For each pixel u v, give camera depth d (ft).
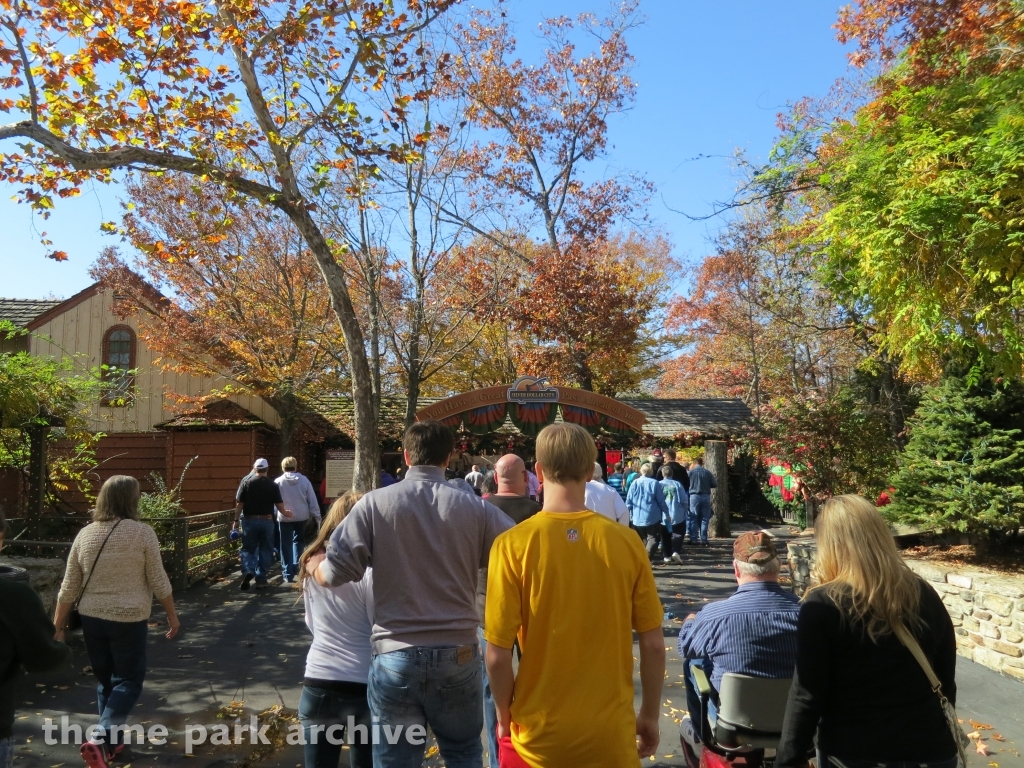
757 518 71.51
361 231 48.83
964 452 27.22
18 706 19.42
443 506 11.13
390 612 10.78
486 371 90.17
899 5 28.73
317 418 76.18
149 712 19.33
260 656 24.34
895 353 27.09
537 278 72.54
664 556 44.19
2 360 37.88
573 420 44.11
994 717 18.54
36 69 28.48
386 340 60.23
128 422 75.41
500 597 9.21
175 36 29.73
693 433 73.10
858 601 8.93
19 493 47.98
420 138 34.58
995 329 23.67
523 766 8.95
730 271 80.43
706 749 12.75
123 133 30.40
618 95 79.05
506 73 74.84
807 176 36.50
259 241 64.90
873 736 8.73
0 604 10.29
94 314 76.69
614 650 9.14
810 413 44.73
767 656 12.18
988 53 27.02
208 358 71.00
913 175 24.23
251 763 16.40
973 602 23.06
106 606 15.75
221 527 41.83
